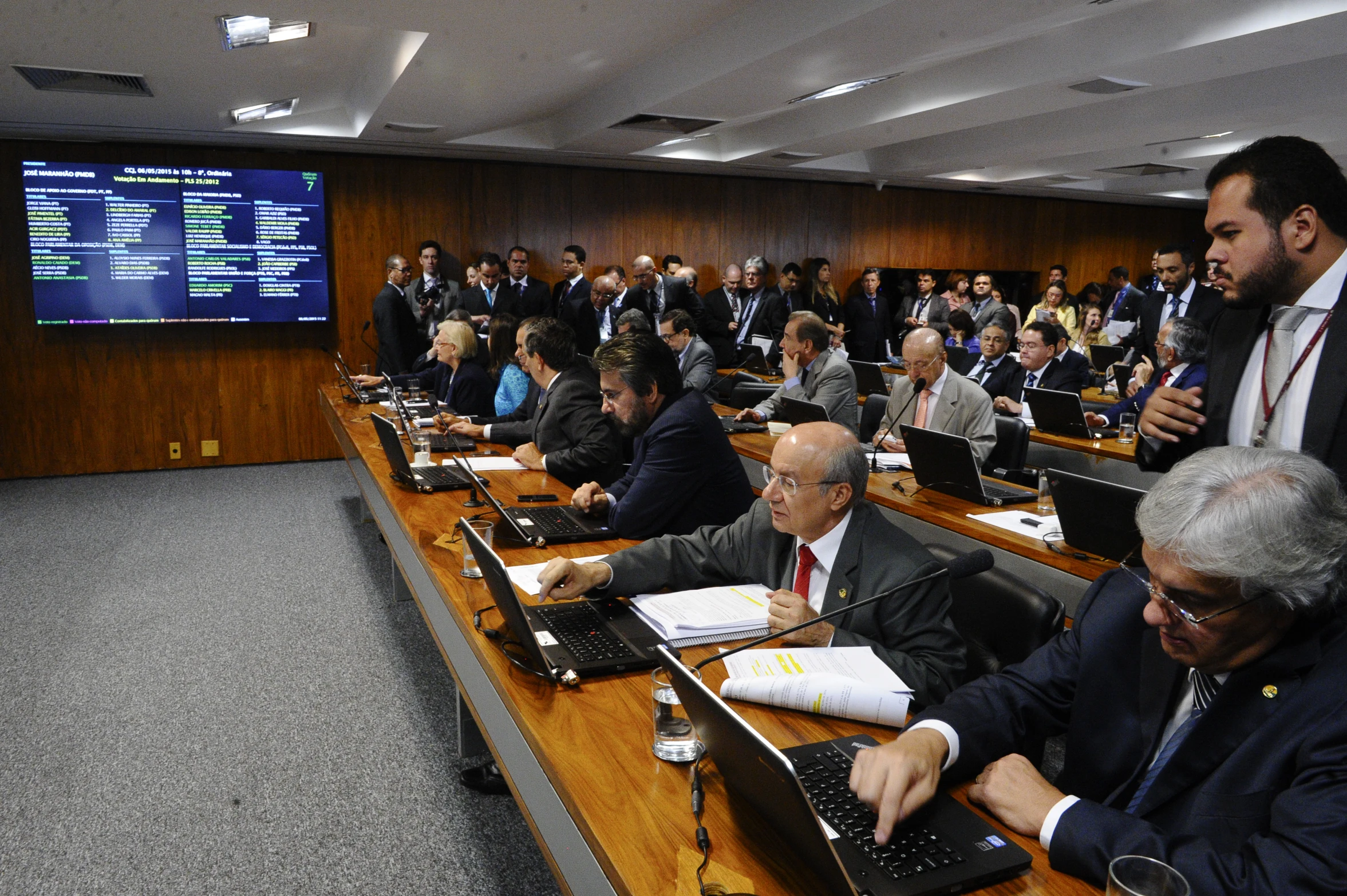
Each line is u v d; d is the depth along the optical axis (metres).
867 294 8.89
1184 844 0.97
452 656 1.96
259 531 4.91
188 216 6.28
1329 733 0.94
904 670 1.49
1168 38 4.06
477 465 3.36
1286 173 1.33
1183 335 4.11
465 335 4.88
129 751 2.58
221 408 6.68
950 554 1.87
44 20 3.37
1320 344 1.36
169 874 2.04
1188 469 1.01
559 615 1.79
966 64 5.13
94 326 6.26
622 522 2.40
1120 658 1.23
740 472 2.57
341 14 3.41
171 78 4.45
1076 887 1.01
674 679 1.16
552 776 1.26
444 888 2.00
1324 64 5.16
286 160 6.63
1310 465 0.97
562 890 1.26
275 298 6.59
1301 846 0.89
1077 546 2.41
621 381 2.63
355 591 3.97
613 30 3.98
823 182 8.80
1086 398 5.70
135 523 5.07
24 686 3.00
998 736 1.25
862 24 3.55
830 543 1.70
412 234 7.10
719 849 1.06
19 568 4.25
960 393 3.73
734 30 4.22
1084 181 9.10
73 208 6.02
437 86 4.61
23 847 2.13
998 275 9.98
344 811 2.30
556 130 6.70
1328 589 0.95
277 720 2.78
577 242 7.76
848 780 1.18
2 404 6.11
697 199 8.23
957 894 0.99
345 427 4.29
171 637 3.43
